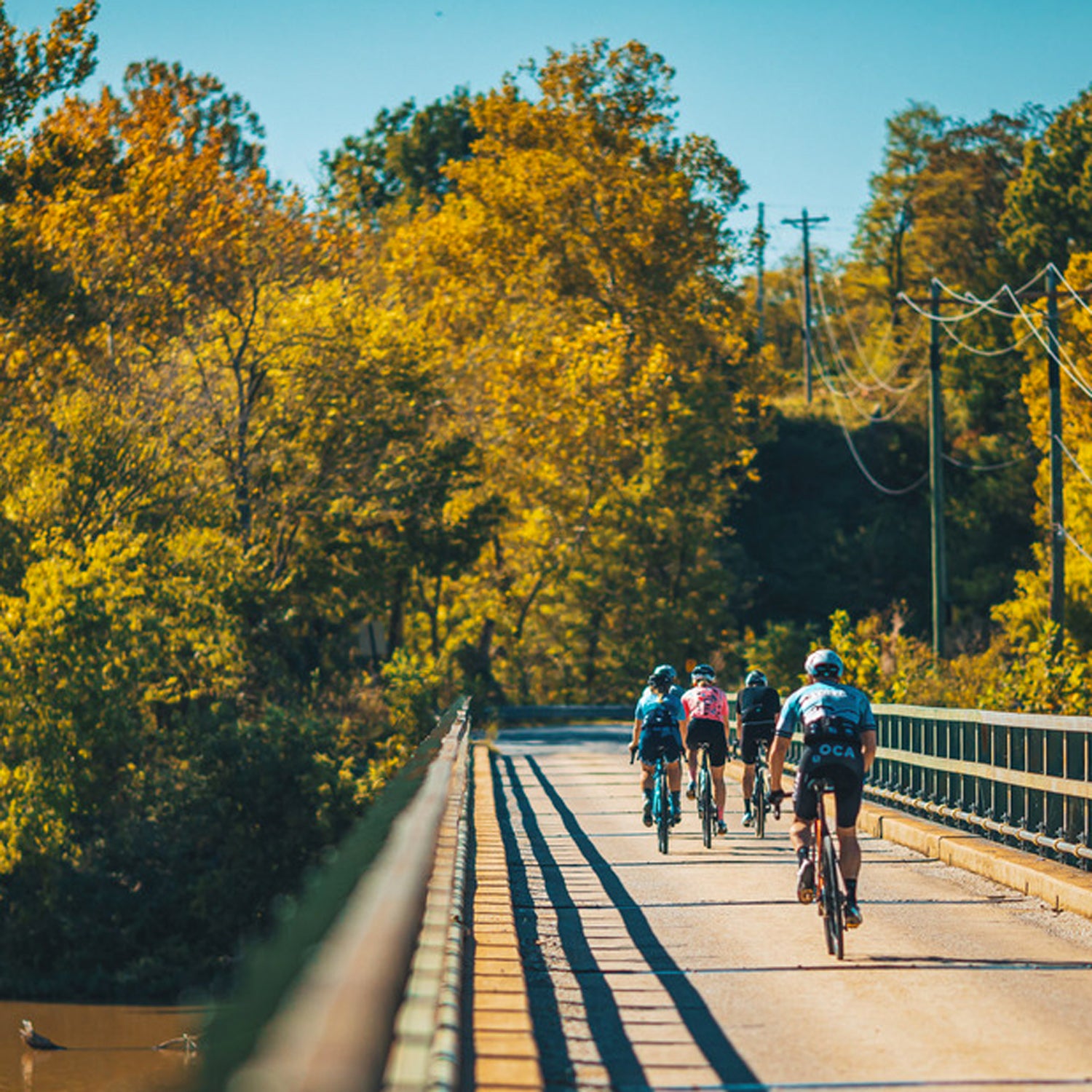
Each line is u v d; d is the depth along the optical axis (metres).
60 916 97.06
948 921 30.25
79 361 117.50
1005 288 107.00
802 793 26.53
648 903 33.28
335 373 128.00
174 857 99.88
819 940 28.30
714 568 189.50
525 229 186.38
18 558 98.94
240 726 105.19
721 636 191.62
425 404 141.88
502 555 183.25
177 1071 59.19
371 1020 5.16
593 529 185.38
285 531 135.88
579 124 188.12
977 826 40.59
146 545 105.25
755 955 26.67
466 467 145.25
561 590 181.75
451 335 179.12
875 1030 20.56
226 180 128.38
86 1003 91.50
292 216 129.88
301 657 131.50
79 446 104.25
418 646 186.75
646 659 182.75
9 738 90.62
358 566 139.00
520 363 166.25
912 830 42.69
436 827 14.46
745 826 48.88
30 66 115.62
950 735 43.22
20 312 110.38
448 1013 15.58
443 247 187.00
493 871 35.72
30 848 90.19
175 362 121.00
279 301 127.31
